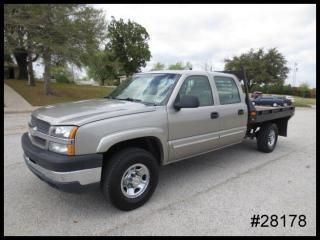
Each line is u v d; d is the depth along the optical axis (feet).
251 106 18.04
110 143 10.03
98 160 9.79
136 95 13.61
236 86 17.04
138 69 171.73
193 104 11.78
